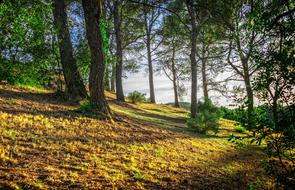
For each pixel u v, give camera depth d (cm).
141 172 933
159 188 849
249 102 604
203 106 2247
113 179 825
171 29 3734
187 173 1038
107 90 3919
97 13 1484
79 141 1088
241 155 1527
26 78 1847
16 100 1460
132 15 3616
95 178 808
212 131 2036
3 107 1291
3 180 688
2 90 1593
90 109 1503
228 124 2714
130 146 1176
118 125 1458
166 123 2117
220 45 3334
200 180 1004
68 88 1788
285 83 569
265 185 1128
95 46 1507
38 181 718
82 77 1997
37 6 1786
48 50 1783
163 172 984
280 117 580
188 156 1256
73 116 1395
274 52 574
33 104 1466
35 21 1711
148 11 3694
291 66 561
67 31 1814
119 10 3262
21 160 820
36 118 1234
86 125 1314
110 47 3947
